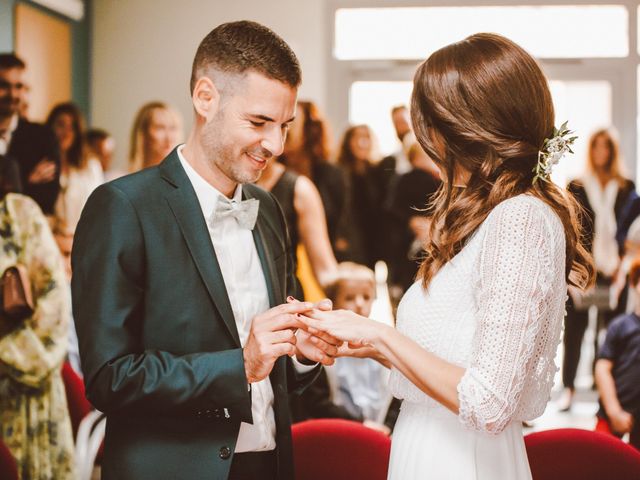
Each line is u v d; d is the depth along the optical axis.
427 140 1.73
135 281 1.69
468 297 1.63
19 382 3.25
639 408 3.54
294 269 2.13
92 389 1.63
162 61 7.24
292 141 5.34
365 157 6.16
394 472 1.75
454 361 1.63
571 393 6.22
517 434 1.71
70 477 3.30
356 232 6.03
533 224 1.54
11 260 3.33
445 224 1.67
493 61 1.65
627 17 7.07
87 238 1.70
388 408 3.64
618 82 7.12
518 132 1.65
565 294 1.63
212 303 1.74
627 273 6.02
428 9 7.23
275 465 1.87
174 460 1.70
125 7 7.24
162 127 5.89
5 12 5.68
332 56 7.31
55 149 5.29
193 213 1.76
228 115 1.72
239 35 1.72
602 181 6.27
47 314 3.33
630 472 2.12
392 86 7.30
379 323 1.65
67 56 6.76
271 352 1.63
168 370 1.63
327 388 3.58
